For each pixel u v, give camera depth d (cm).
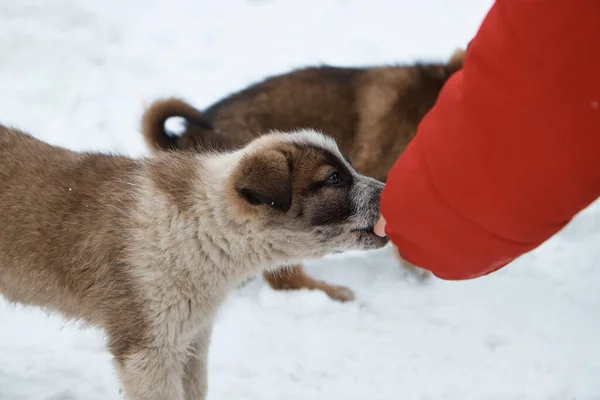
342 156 371
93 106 756
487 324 490
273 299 514
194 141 516
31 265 369
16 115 736
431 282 545
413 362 450
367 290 536
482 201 231
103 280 353
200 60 838
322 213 357
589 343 461
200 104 757
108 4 935
